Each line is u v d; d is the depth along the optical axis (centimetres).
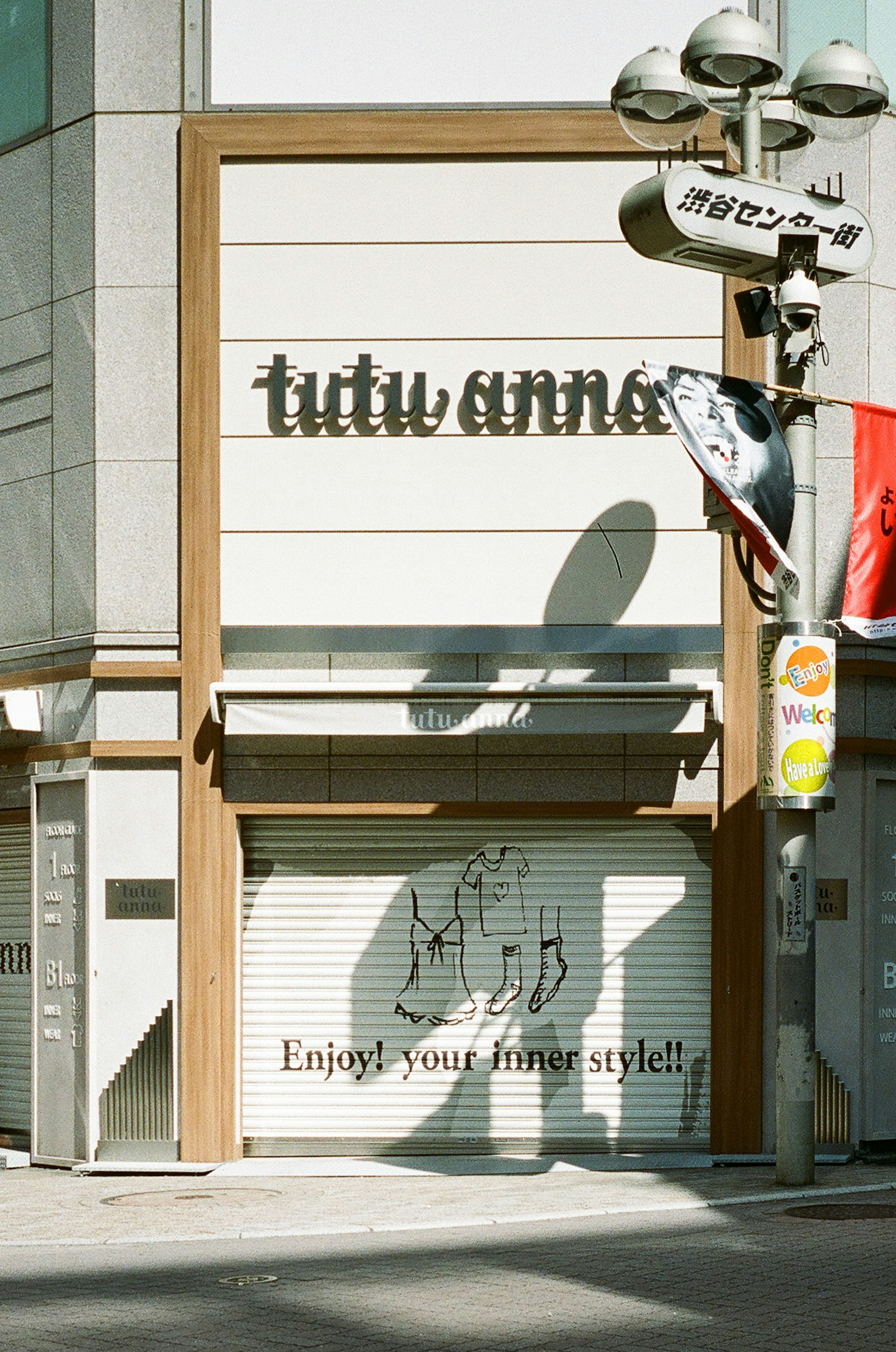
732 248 1129
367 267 1379
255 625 1361
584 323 1370
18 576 1465
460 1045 1350
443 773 1350
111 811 1363
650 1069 1341
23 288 1470
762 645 1152
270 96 1389
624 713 1304
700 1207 1070
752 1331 684
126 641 1373
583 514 1359
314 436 1373
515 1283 795
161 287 1397
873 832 1348
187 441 1370
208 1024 1330
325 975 1360
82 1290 807
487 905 1359
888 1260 848
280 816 1357
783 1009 1150
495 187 1378
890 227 1408
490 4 1381
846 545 1373
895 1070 1354
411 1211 1081
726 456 1098
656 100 1160
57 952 1395
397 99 1380
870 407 1202
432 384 1373
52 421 1438
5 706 1414
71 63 1433
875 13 1413
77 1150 1360
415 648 1349
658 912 1351
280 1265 875
